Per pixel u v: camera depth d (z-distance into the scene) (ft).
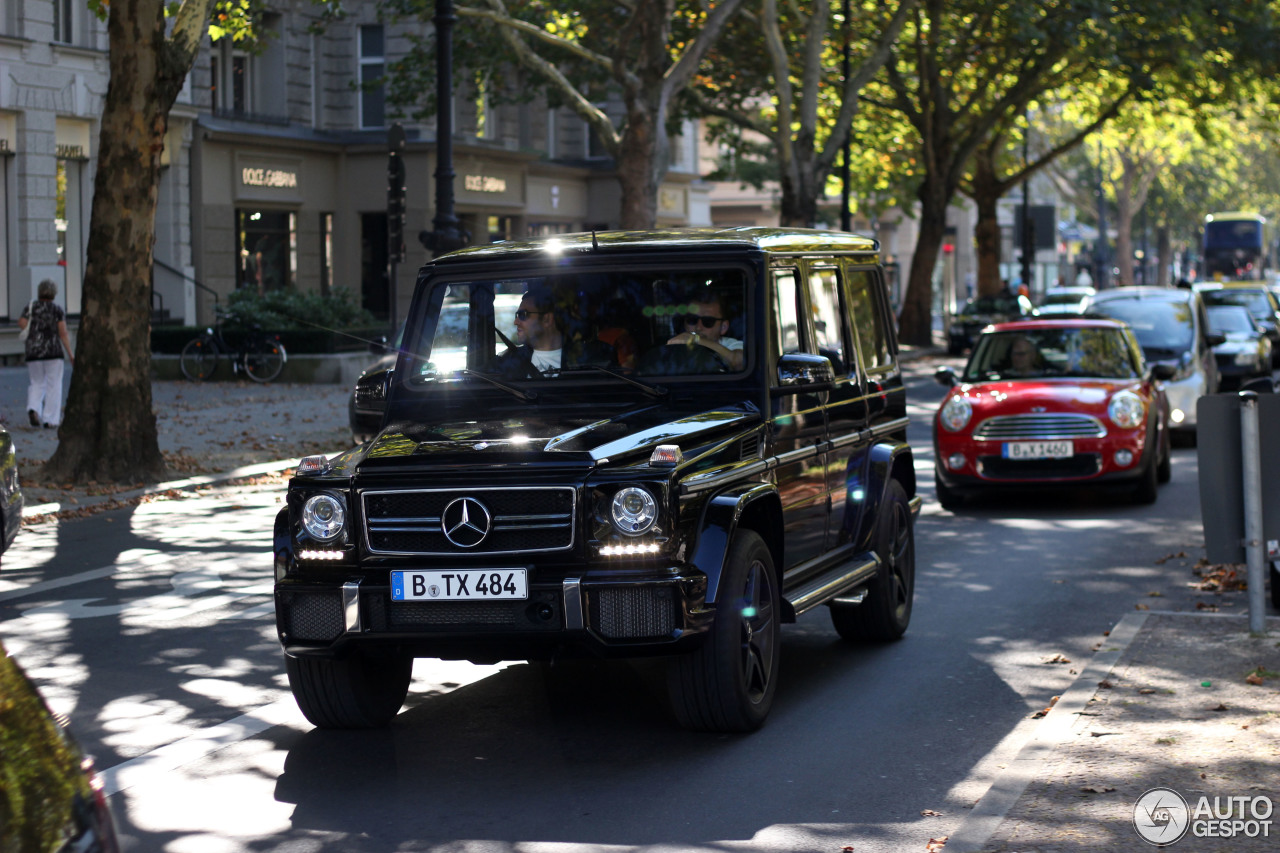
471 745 20.47
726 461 20.40
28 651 26.81
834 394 24.86
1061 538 39.63
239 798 18.20
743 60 119.75
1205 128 140.97
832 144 109.50
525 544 18.92
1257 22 128.06
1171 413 58.54
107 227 50.26
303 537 19.61
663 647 18.74
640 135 82.58
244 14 71.87
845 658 25.86
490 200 139.23
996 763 19.44
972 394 46.26
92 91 104.99
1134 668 23.18
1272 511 25.35
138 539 40.29
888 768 19.22
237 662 25.93
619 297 22.84
